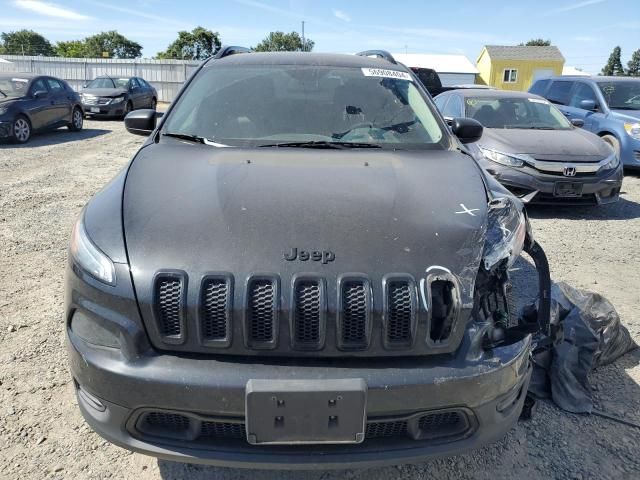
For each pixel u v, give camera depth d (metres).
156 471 2.29
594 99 9.98
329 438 1.78
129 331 1.82
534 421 2.65
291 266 1.84
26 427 2.50
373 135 2.96
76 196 6.83
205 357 1.82
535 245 2.39
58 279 4.16
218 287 1.81
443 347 1.86
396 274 1.85
